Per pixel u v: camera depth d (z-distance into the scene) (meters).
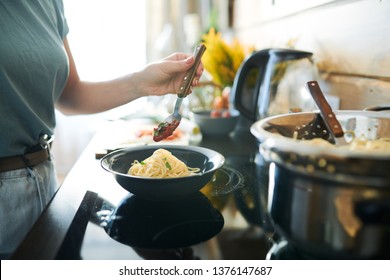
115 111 3.00
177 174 0.71
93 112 1.10
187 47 3.39
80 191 0.74
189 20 3.21
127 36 3.10
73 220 0.60
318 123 0.63
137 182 0.61
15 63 0.78
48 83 0.87
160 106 2.07
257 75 1.23
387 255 0.40
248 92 1.24
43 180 0.89
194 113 1.38
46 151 0.93
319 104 0.62
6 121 0.79
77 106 1.09
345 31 0.95
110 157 0.73
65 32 1.02
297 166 0.42
